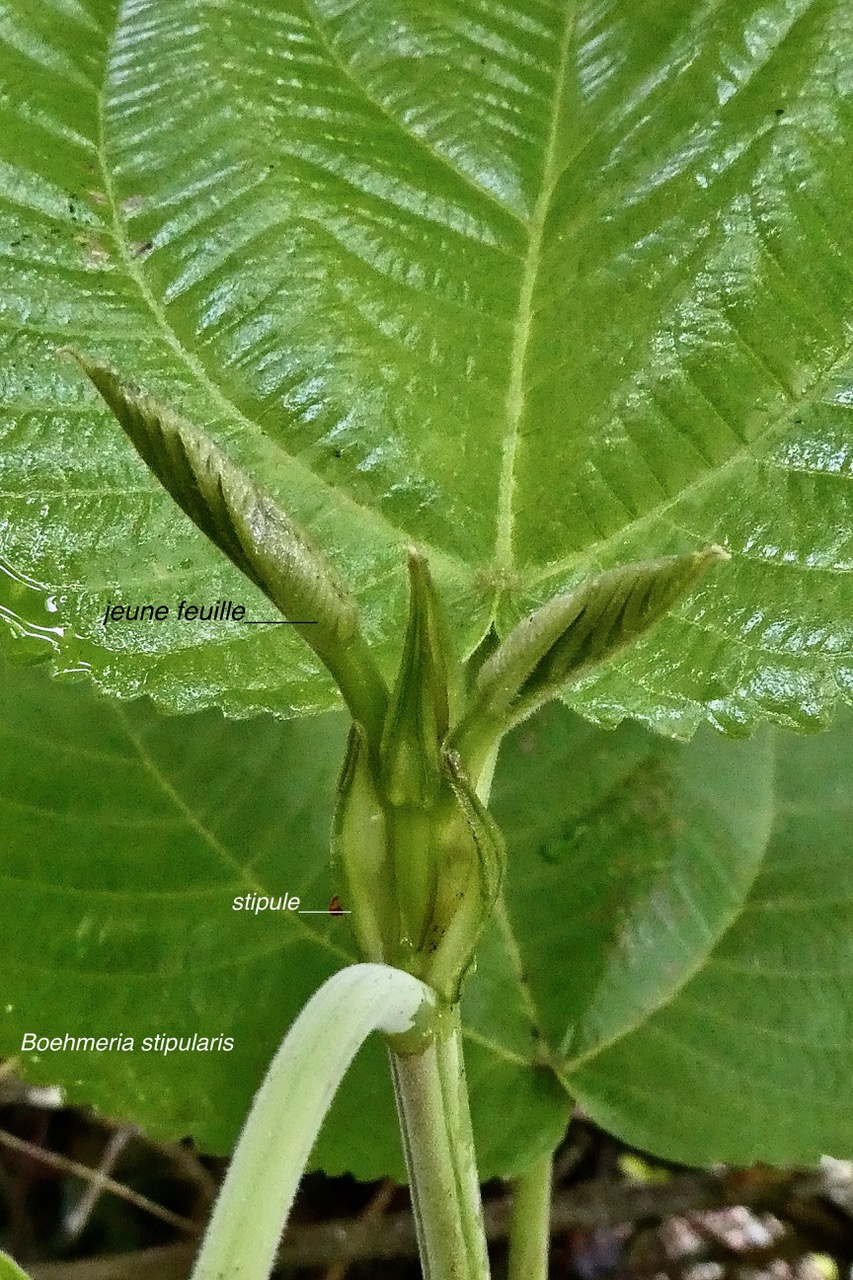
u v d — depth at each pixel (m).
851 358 0.51
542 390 0.51
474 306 0.51
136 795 0.56
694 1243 0.85
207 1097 0.55
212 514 0.42
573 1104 0.56
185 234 0.51
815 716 0.50
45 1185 0.85
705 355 0.51
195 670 0.51
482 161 0.51
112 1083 0.55
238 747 0.56
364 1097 0.55
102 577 0.51
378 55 0.51
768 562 0.51
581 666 0.42
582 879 0.57
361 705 0.43
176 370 0.51
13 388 0.51
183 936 0.55
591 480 0.51
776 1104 0.55
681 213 0.51
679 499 0.51
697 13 0.51
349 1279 0.81
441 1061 0.44
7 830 0.55
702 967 0.56
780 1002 0.56
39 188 0.51
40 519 0.51
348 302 0.51
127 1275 0.73
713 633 0.51
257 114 0.51
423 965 0.44
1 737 0.55
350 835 0.43
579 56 0.51
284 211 0.51
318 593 0.42
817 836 0.56
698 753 0.57
